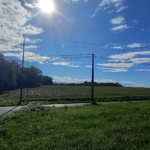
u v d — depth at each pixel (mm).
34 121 11422
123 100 37781
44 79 158375
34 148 6527
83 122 10789
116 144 6855
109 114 13992
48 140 7305
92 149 6414
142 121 11117
